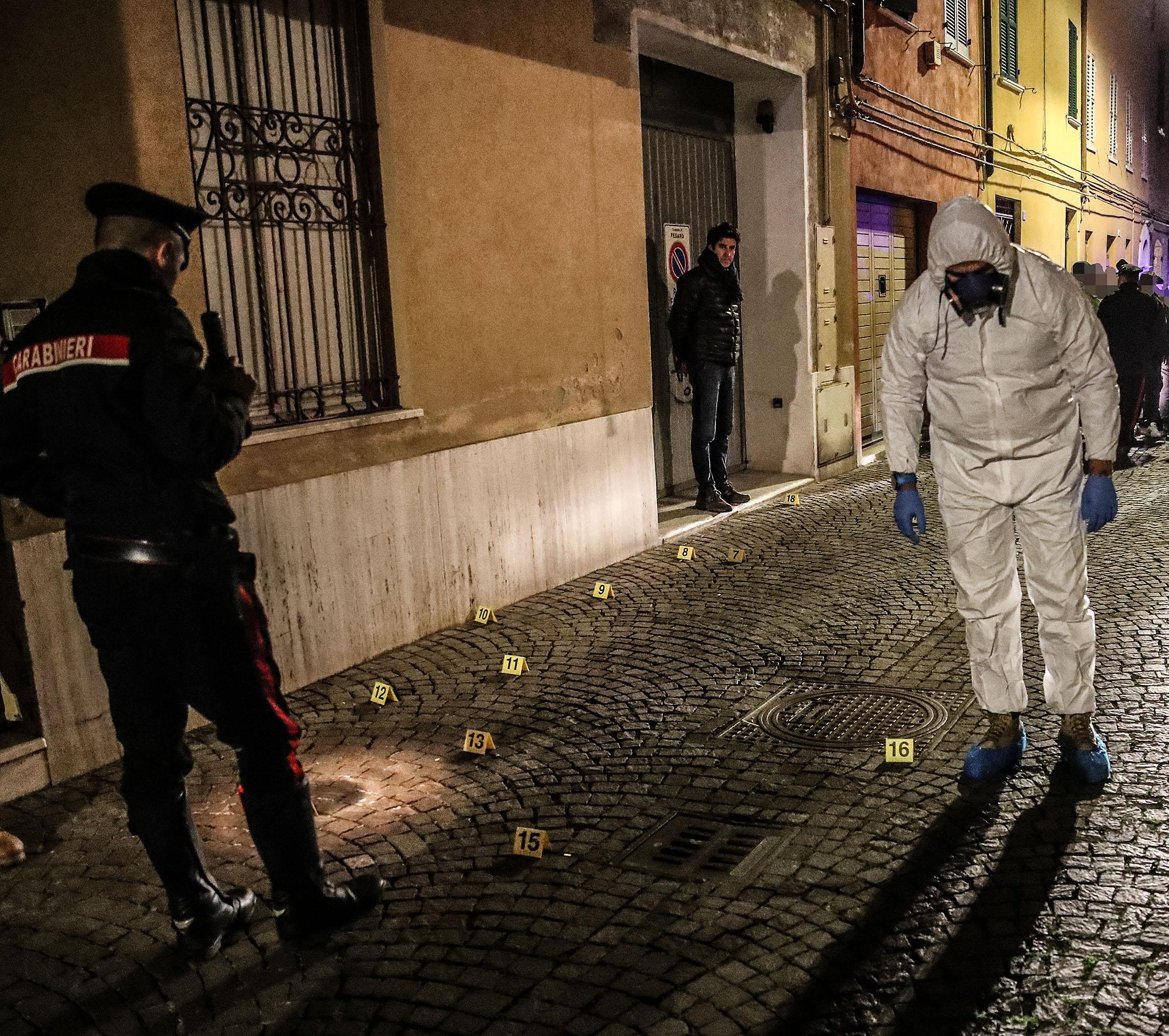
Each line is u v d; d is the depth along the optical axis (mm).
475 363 6070
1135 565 6477
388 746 4348
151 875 3391
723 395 8727
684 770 3980
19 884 3357
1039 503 3518
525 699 4785
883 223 12578
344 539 5266
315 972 2826
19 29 3912
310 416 5312
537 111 6477
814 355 10242
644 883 3193
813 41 9945
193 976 2840
